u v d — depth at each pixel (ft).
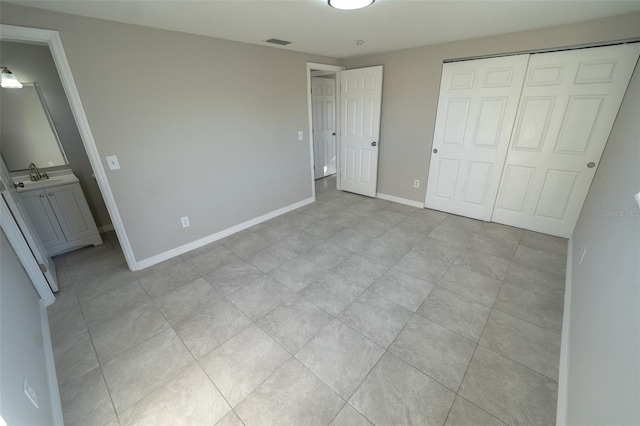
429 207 12.80
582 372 3.84
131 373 5.23
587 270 5.45
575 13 7.02
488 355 5.37
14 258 6.15
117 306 7.04
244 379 5.05
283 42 9.61
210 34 8.39
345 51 11.55
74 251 10.02
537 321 6.13
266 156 11.42
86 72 6.70
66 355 5.66
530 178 9.85
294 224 11.67
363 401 4.61
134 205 8.21
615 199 5.01
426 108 11.49
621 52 7.45
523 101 9.28
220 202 10.32
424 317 6.38
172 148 8.60
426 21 7.50
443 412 4.41
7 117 9.11
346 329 6.11
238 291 7.50
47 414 4.09
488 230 10.49
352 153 14.73
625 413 2.28
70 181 9.55
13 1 5.45
